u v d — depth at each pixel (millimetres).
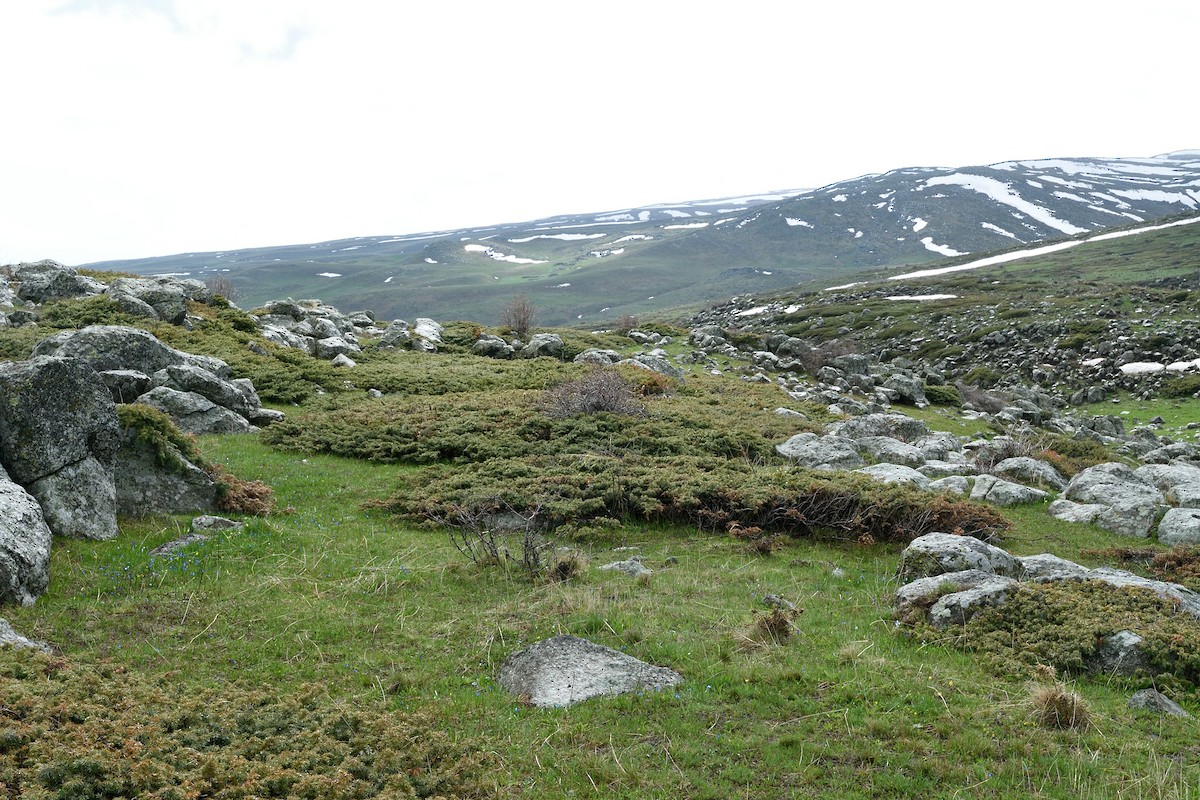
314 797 7715
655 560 17625
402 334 52281
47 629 11695
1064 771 9008
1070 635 12078
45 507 14812
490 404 31891
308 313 55688
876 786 8680
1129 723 10211
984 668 11828
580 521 19922
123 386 26406
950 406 52938
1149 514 21453
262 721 9164
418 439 27234
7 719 7973
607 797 8469
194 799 7207
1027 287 128625
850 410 45250
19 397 14859
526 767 9023
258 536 16969
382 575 15352
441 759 8891
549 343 53031
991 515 20766
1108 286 118562
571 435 27453
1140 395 64250
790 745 9477
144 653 11391
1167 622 12188
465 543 16969
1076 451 35781
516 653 11656
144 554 15047
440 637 12680
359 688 10906
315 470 23953
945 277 169500
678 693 10648
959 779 8859
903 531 19969
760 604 14594
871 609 14641
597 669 11016
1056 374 73625
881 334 105938
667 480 21688
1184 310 85125
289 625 12766
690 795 8500
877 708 10375
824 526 20484
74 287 46781
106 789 7156
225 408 28031
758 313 150625
